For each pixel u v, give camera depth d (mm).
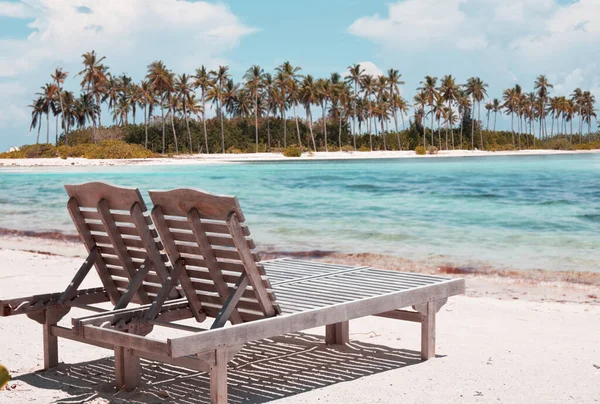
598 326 5742
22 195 22031
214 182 27438
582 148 110438
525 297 7238
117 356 3996
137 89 92875
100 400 3777
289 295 4398
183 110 83500
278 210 16234
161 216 3980
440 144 103375
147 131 84188
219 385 3488
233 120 92188
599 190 21266
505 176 29797
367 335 5395
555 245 10656
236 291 3756
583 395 3791
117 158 62812
